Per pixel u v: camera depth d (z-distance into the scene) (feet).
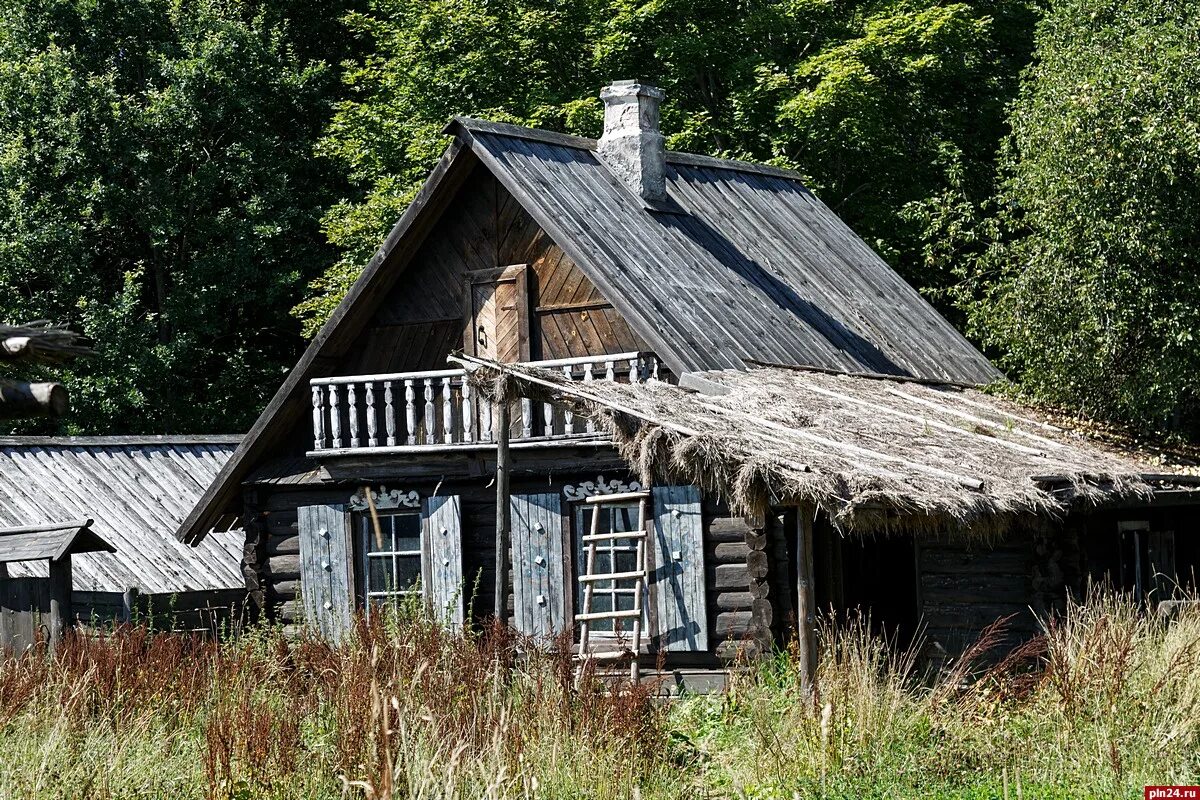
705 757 43.57
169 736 41.98
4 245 102.94
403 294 67.56
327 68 117.50
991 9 109.29
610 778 37.47
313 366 66.74
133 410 106.11
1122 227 64.28
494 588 63.41
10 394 26.99
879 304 78.28
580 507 61.41
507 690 41.70
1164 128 63.41
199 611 67.87
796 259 76.33
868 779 38.32
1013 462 54.60
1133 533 65.05
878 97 99.50
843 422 52.54
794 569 56.90
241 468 67.67
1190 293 64.54
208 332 109.70
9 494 69.21
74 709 42.86
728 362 59.88
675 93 106.63
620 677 45.55
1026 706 43.39
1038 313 67.92
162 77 111.55
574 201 65.16
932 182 105.40
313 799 35.32
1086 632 45.06
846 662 43.29
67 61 107.34
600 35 104.17
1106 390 68.18
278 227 109.19
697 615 57.62
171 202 107.55
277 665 46.75
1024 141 70.18
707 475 43.70
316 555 66.03
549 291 64.18
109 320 103.76
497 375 49.08
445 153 64.90
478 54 102.68
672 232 69.31
